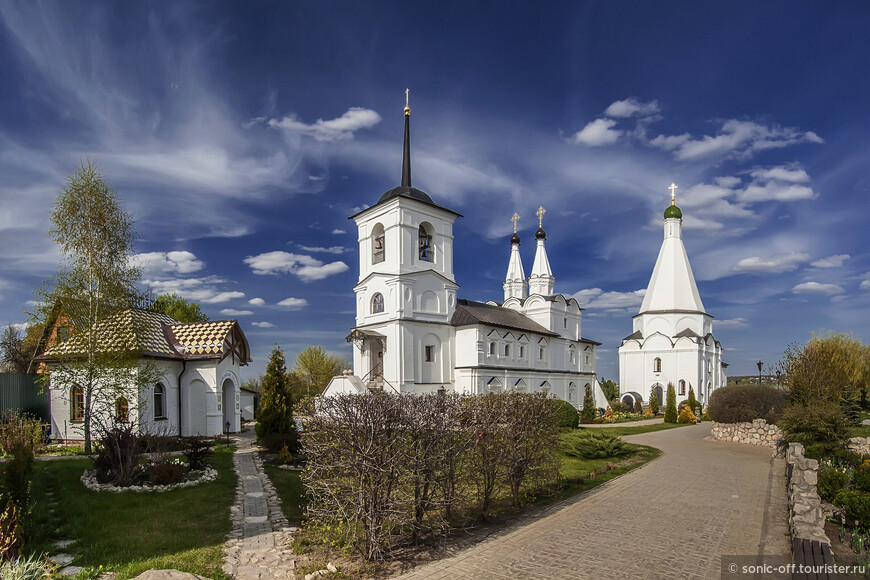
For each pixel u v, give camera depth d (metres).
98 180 23.34
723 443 28.53
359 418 9.94
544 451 15.12
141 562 9.34
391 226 41.50
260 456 22.31
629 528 12.02
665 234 69.69
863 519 11.80
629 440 30.23
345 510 10.20
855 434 27.81
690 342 63.53
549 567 9.61
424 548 10.58
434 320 42.28
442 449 11.05
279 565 9.55
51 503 13.27
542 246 60.75
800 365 29.22
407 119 45.44
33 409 28.22
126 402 25.59
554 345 53.50
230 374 31.33
